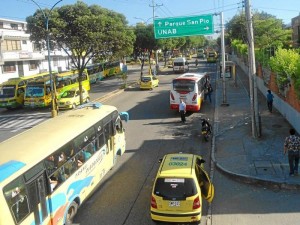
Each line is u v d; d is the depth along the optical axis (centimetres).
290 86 2139
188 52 14162
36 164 984
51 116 3122
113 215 1247
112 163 1650
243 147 1852
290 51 2462
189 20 3069
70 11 3488
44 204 1017
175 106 2783
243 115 2611
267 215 1188
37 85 3462
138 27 6181
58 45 3762
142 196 1387
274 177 1428
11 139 1154
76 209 1245
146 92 4256
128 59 9725
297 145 1394
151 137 2205
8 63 5834
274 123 2255
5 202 836
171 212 1100
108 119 1602
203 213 1225
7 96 3622
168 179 1117
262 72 3412
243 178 1459
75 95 3509
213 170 1619
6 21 6569
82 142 1295
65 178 1148
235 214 1208
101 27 3556
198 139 2111
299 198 1297
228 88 4038
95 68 5603
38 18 3447
